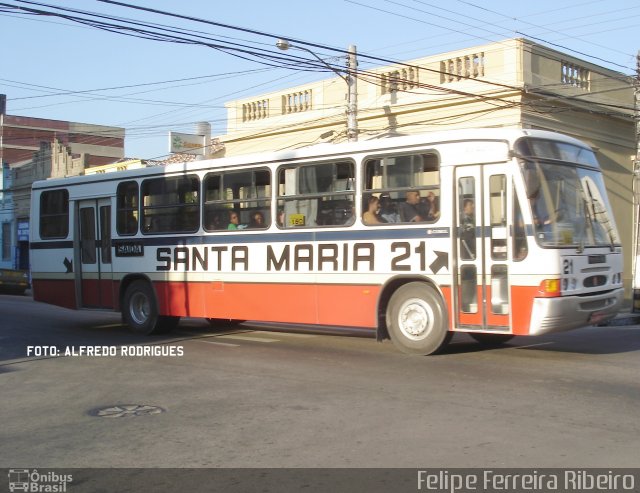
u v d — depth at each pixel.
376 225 10.70
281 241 11.76
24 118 50.12
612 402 7.44
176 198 13.33
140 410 7.46
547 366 9.55
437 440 6.15
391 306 10.66
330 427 6.64
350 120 20.23
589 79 21.88
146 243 13.73
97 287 14.62
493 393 7.91
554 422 6.68
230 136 27.22
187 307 13.07
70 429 6.75
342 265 11.02
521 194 9.45
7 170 43.66
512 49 19.69
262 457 5.79
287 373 9.37
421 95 21.42
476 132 9.88
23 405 7.78
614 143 22.70
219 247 12.60
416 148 10.34
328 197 11.26
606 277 10.12
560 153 10.02
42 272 15.59
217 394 8.16
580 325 9.68
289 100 25.78
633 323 17.05
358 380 8.79
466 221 9.88
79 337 13.56
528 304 9.30
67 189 15.16
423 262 10.22
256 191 12.19
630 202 23.17
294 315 11.56
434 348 10.20
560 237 9.48
